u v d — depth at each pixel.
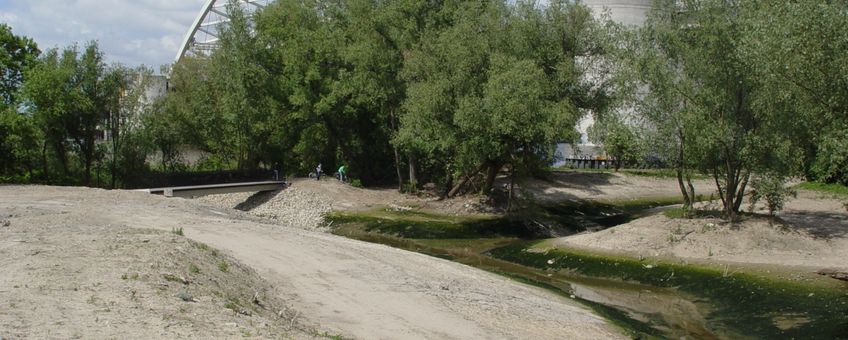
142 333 9.51
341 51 49.81
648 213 43.56
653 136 27.97
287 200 46.97
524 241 32.38
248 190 48.00
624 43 29.89
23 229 20.02
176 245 16.94
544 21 38.75
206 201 50.16
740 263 22.84
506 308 16.56
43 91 45.66
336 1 53.00
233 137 56.94
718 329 17.14
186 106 57.44
